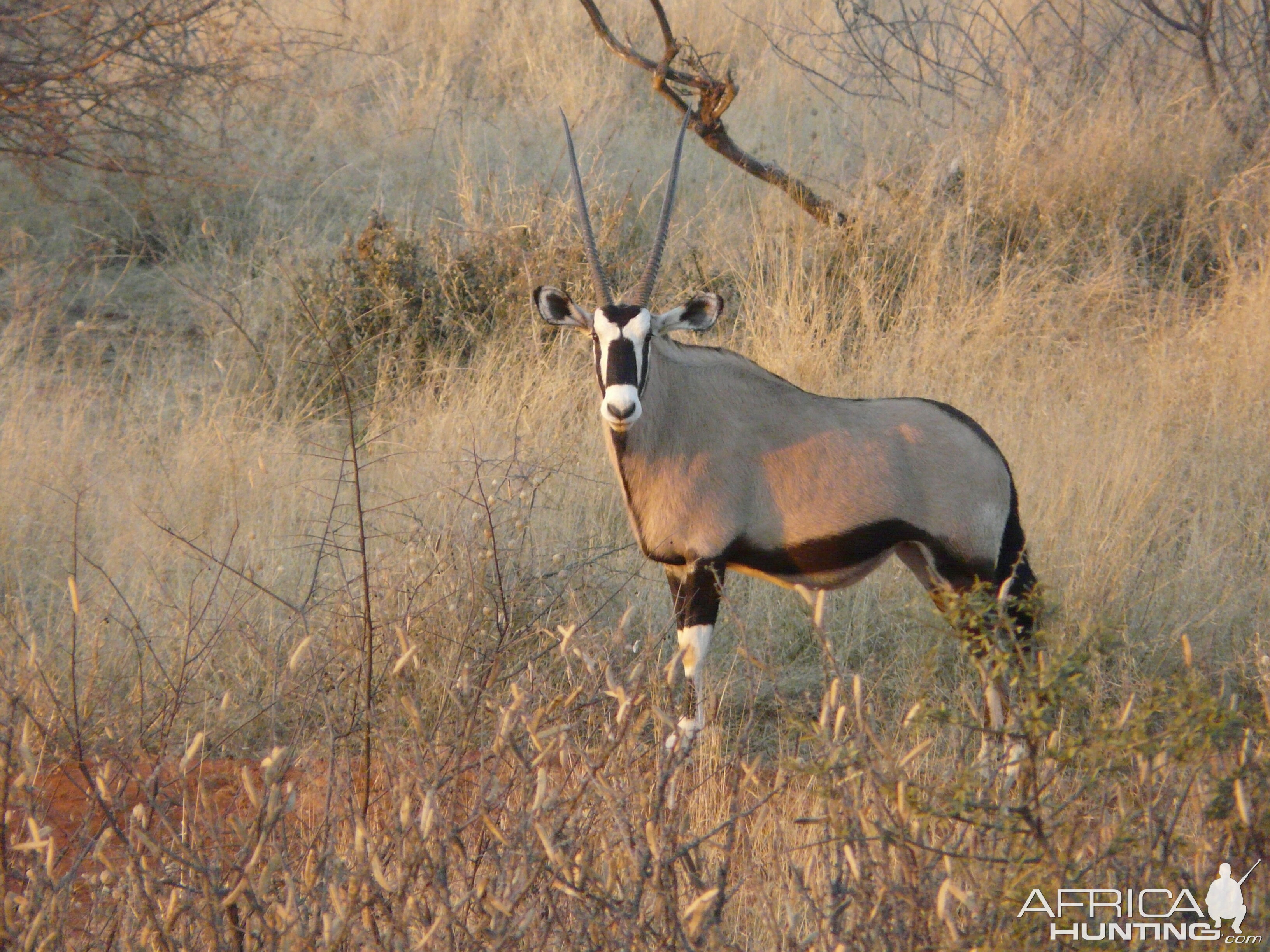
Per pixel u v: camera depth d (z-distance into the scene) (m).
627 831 8.82
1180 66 31.92
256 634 15.27
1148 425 20.83
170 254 28.23
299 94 32.94
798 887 9.07
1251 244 26.55
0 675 11.13
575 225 25.78
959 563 14.18
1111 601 16.67
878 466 14.03
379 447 21.56
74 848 11.26
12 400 21.58
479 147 32.94
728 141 26.75
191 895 8.82
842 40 36.88
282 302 25.06
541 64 37.75
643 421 14.09
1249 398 21.89
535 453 19.66
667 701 11.28
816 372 22.75
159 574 17.11
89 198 29.25
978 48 32.94
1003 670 8.93
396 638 14.24
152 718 13.78
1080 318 25.27
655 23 39.34
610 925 8.49
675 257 26.94
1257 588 17.33
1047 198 27.67
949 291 25.25
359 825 8.45
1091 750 8.38
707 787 12.47
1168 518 18.89
